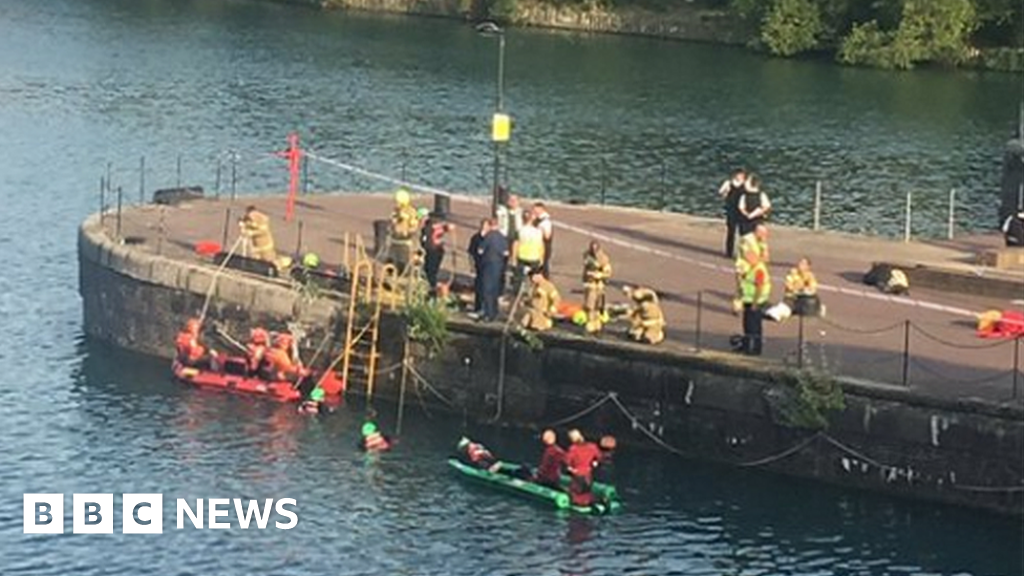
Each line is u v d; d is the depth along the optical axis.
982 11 165.75
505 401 61.78
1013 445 55.28
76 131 111.62
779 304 63.41
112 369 66.94
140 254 67.81
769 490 57.78
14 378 66.19
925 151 117.06
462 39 161.88
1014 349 60.09
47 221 89.12
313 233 72.19
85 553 54.41
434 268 65.44
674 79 145.38
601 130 120.31
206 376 65.31
